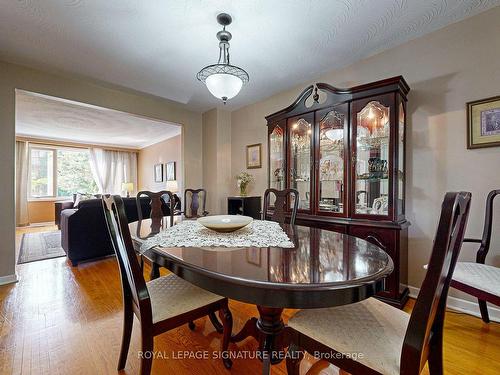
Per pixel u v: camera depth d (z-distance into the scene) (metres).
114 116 4.43
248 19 1.91
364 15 1.88
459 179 1.95
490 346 1.49
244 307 2.02
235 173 4.14
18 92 2.63
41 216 6.28
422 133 2.13
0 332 1.64
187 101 3.76
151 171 7.21
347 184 2.24
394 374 0.73
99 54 2.41
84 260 3.07
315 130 2.48
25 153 5.97
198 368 1.34
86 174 7.15
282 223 1.90
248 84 3.14
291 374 0.98
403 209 2.18
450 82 1.99
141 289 1.06
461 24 1.94
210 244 1.23
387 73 2.35
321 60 2.54
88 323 1.76
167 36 2.13
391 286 1.96
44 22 1.94
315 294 0.77
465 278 1.42
